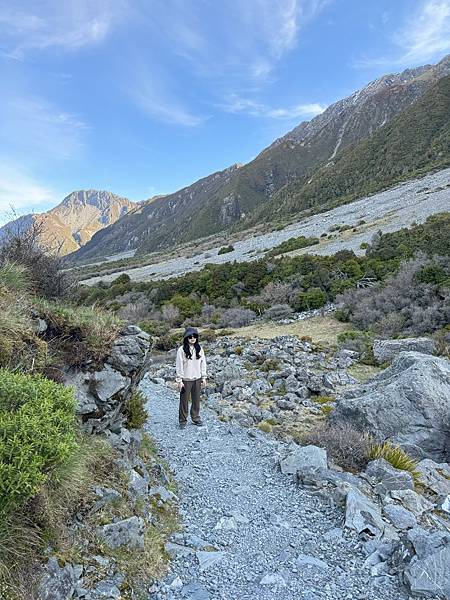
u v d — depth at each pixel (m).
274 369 15.98
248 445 8.12
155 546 4.32
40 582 3.15
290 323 29.70
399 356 11.33
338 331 25.59
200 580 4.01
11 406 3.49
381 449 7.41
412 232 40.00
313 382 13.35
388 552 4.57
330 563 4.43
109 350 5.80
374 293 28.02
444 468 7.61
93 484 4.46
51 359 5.27
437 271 25.53
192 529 4.97
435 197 61.22
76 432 4.82
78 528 3.88
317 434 7.98
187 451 7.58
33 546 3.32
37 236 9.26
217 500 5.77
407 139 109.75
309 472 6.41
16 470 2.96
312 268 38.47
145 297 44.25
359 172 114.50
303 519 5.33
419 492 6.41
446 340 18.98
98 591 3.47
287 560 4.45
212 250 91.62
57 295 8.77
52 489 3.68
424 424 8.55
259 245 73.25
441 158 92.50
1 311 5.18
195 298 41.00
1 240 8.66
